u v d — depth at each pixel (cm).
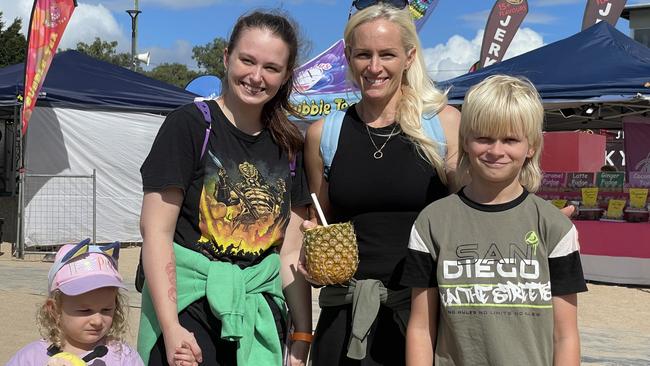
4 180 1912
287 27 313
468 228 276
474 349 270
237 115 314
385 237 306
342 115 325
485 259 271
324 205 333
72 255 295
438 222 281
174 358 282
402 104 311
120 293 308
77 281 289
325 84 1249
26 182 1349
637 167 1128
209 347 299
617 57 1106
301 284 329
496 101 270
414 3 1145
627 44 1194
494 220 274
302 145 331
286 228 331
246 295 303
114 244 311
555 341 271
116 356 297
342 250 297
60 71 1449
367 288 302
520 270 268
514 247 270
